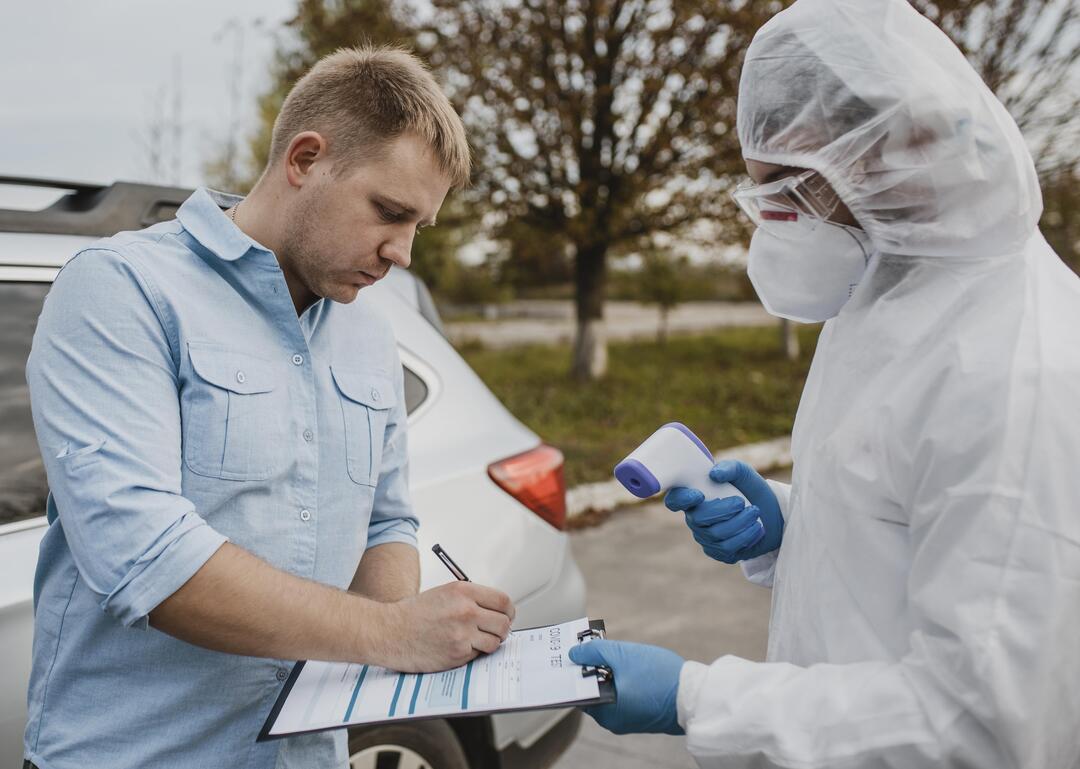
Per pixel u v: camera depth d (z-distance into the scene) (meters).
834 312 1.28
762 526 1.50
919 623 1.01
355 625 1.16
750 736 1.03
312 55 12.03
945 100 1.06
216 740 1.22
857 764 0.97
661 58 11.27
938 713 0.94
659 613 4.04
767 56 1.17
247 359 1.23
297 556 1.27
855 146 1.10
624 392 11.66
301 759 1.31
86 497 1.06
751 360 16.38
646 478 1.41
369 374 1.42
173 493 1.11
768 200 1.23
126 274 1.16
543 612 2.29
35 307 1.83
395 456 1.53
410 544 1.52
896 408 1.04
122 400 1.10
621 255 13.59
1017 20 7.50
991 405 0.95
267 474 1.22
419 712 1.09
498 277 15.59
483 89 11.35
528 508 2.34
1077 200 8.26
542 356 17.62
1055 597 0.91
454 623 1.21
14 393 1.76
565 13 11.14
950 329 1.04
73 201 2.16
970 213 1.06
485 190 12.01
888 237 1.11
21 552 1.66
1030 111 7.73
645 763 2.82
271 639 1.10
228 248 1.23
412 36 11.43
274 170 1.28
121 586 1.04
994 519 0.93
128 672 1.19
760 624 3.90
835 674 1.03
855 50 1.11
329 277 1.27
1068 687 0.93
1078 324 1.02
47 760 1.19
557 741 2.31
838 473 1.10
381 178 1.21
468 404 2.38
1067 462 0.93
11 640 1.57
